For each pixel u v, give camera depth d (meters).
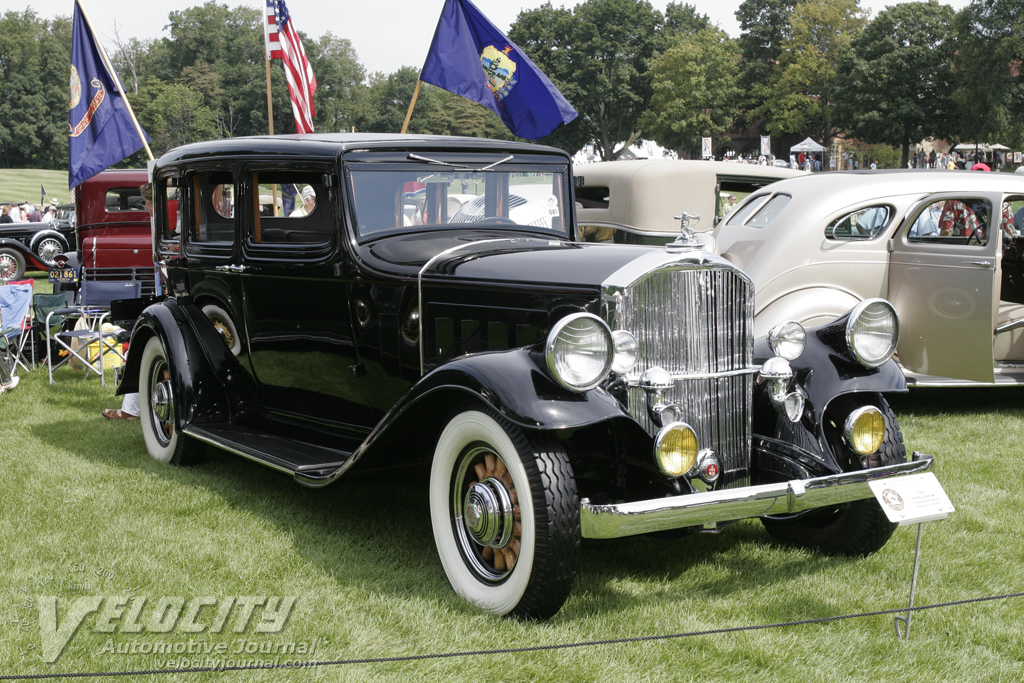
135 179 11.48
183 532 4.07
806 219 6.62
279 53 8.51
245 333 4.91
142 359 5.51
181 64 105.44
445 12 7.28
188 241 5.23
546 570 3.00
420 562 3.76
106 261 11.34
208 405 5.04
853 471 3.36
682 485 3.33
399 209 4.32
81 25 7.21
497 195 4.61
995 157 54.47
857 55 58.00
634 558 3.88
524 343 3.53
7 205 24.41
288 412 4.97
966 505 4.59
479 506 3.22
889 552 3.92
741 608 3.34
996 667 2.89
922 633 3.14
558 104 7.21
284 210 4.67
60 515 4.29
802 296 6.60
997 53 47.06
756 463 3.65
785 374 3.50
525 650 2.75
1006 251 7.49
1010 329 6.68
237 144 4.74
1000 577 3.64
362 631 3.06
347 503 4.57
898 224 6.70
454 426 3.34
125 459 5.39
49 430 6.14
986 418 6.60
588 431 3.50
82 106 7.27
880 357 3.65
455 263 3.90
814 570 3.72
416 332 3.98
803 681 2.79
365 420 4.49
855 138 59.88
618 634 3.09
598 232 9.60
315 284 4.38
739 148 78.50
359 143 4.24
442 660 2.86
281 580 3.54
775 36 77.00
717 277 3.47
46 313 8.49
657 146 74.25
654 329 3.33
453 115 103.44
